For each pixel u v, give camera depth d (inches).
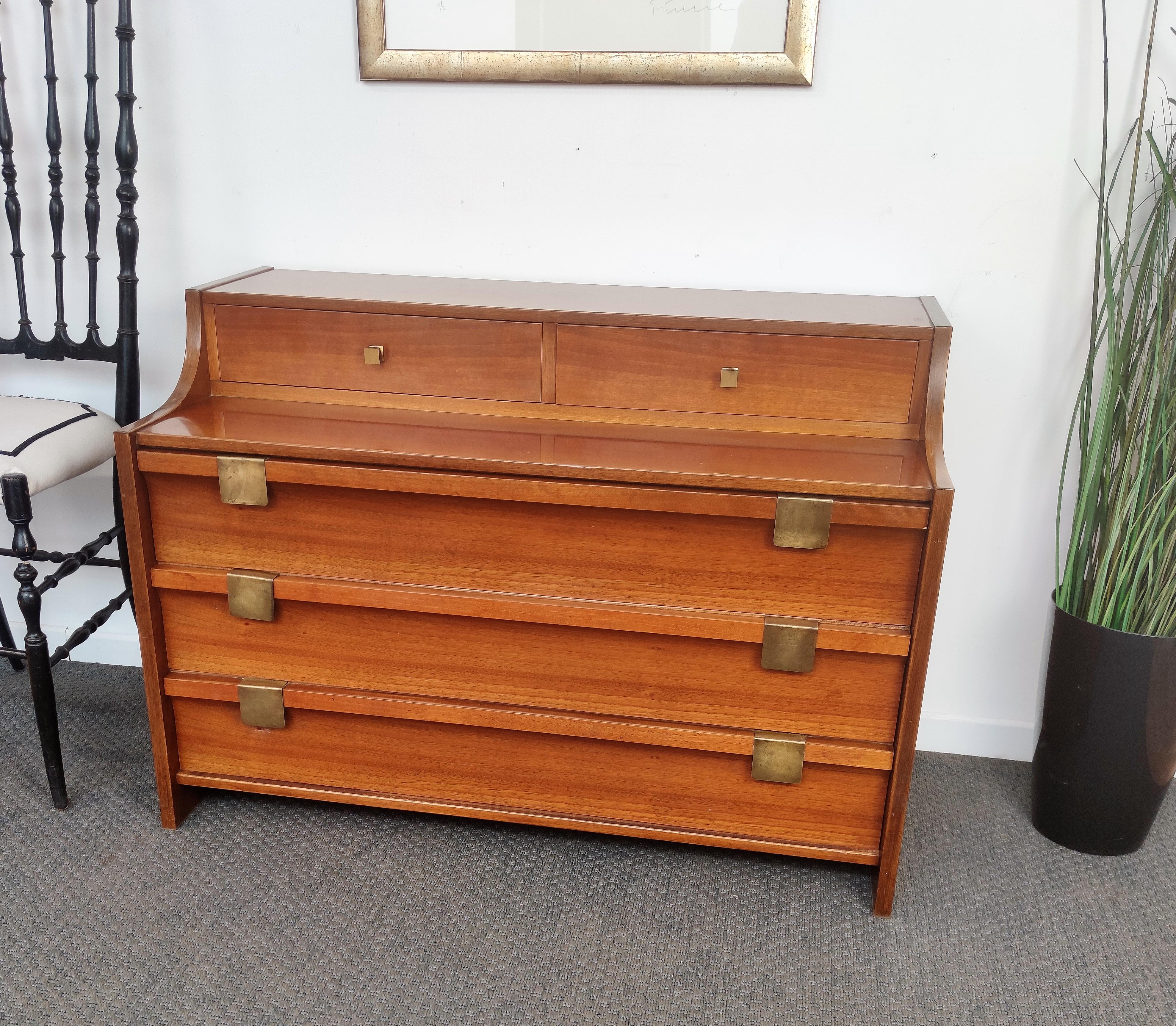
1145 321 57.4
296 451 50.4
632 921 53.6
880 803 53.9
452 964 50.3
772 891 56.3
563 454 50.2
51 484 58.2
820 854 55.1
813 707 52.6
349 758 58.1
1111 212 58.9
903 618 50.1
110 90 64.7
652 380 54.2
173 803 59.1
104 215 67.2
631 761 55.5
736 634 50.9
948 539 59.9
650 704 54.1
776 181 61.1
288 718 57.4
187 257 67.6
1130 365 57.4
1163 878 58.3
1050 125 57.9
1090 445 58.1
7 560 75.8
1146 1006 48.9
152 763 65.9
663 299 58.7
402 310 55.0
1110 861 59.8
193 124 64.6
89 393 71.4
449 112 62.4
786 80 58.4
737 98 59.8
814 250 62.2
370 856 57.9
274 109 63.6
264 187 65.4
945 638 69.0
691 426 54.7
